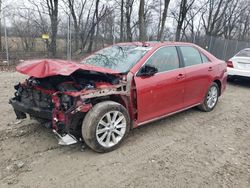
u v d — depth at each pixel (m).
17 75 9.42
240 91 8.80
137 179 3.26
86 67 3.65
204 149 4.15
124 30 19.44
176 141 4.38
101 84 3.81
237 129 5.12
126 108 4.08
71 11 18.64
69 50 12.87
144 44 4.87
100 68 3.86
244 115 6.04
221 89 6.30
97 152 3.82
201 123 5.30
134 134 4.57
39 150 3.83
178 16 24.89
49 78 3.72
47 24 13.37
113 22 16.83
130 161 3.66
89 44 15.20
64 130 3.50
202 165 3.66
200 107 5.96
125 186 3.11
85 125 3.59
